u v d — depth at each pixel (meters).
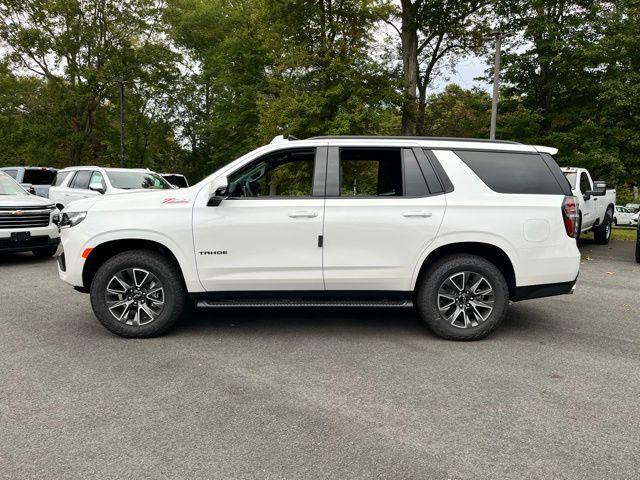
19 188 9.88
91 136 34.34
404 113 20.44
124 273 4.69
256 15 21.02
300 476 2.46
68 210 4.77
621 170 17.23
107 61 32.12
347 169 4.84
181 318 5.44
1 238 8.48
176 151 40.94
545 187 4.73
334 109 18.55
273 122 19.56
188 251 4.56
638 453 2.70
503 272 4.87
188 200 4.62
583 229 11.64
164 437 2.83
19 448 2.71
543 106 20.98
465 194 4.64
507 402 3.32
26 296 6.45
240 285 4.62
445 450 2.71
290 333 4.89
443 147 4.78
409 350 4.39
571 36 19.30
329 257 4.57
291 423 3.01
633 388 3.58
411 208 4.57
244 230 4.54
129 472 2.49
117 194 4.91
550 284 4.70
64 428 2.93
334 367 3.96
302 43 19.23
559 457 2.65
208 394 3.42
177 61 35.38
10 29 31.09
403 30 22.06
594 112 19.31
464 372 3.86
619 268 9.55
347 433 2.89
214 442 2.78
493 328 4.64
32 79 34.50
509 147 4.84
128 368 3.91
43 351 4.30
